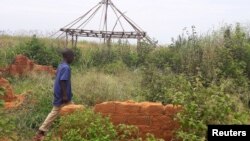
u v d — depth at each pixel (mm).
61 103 8273
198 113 7395
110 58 17953
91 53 18812
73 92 11062
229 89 9938
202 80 10273
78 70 15180
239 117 7582
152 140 7203
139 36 20906
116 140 7387
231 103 7859
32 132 8664
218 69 10523
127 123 7750
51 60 17266
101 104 7801
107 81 12031
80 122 7426
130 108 7762
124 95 11055
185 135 7098
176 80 9625
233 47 11328
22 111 9562
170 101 9469
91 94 10930
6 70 14742
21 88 12641
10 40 22938
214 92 7797
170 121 7742
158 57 14266
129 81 12906
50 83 13023
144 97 10516
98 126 7234
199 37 13125
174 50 14523
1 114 8328
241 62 10891
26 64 14836
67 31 21031
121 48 19062
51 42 21359
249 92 10055
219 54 11242
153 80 11289
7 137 7621
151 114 7742
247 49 11336
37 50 17391
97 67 16016
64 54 8469
